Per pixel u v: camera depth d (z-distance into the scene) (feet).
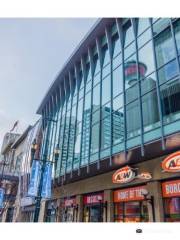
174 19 48.19
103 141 61.31
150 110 48.62
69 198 74.74
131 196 49.67
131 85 56.34
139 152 48.19
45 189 73.87
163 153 43.80
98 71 73.31
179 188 39.91
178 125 41.16
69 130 82.94
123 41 64.08
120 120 56.80
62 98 97.25
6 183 138.31
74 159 73.56
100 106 66.85
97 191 60.75
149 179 44.93
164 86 46.62
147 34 55.36
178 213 39.14
